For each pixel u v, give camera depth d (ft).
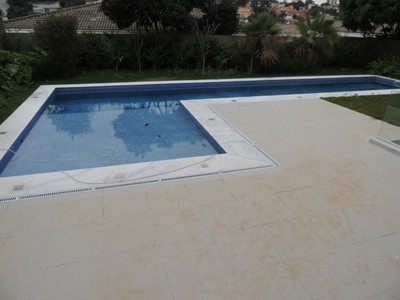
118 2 32.68
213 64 36.76
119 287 6.33
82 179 10.57
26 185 10.09
